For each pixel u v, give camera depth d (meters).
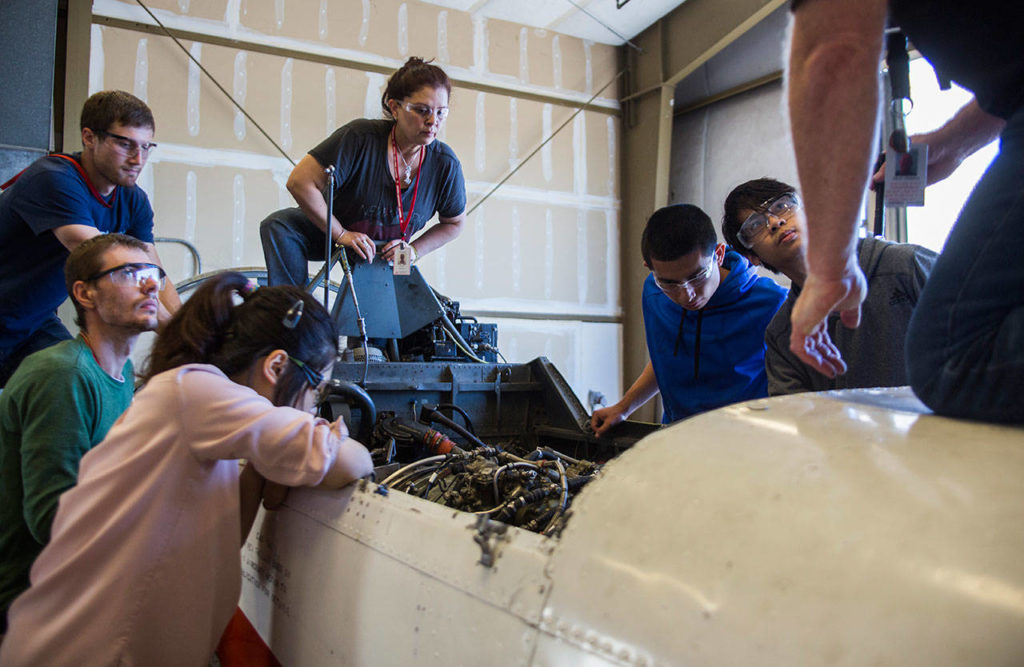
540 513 1.14
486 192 5.29
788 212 1.52
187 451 1.06
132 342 1.66
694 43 5.14
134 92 4.14
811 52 0.66
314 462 1.05
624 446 1.99
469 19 5.23
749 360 2.12
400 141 2.46
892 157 0.95
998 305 0.64
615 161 5.82
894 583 0.48
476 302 5.24
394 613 0.87
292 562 1.16
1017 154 0.65
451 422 1.87
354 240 2.26
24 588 1.56
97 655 0.99
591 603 0.62
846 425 0.68
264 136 4.50
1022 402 0.63
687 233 1.73
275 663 1.18
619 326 5.79
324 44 4.70
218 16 4.38
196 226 4.30
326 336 1.24
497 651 0.70
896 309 1.45
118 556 1.01
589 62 5.73
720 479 0.63
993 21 0.68
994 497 0.51
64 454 1.46
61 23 4.01
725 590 0.54
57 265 2.11
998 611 0.44
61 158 2.03
